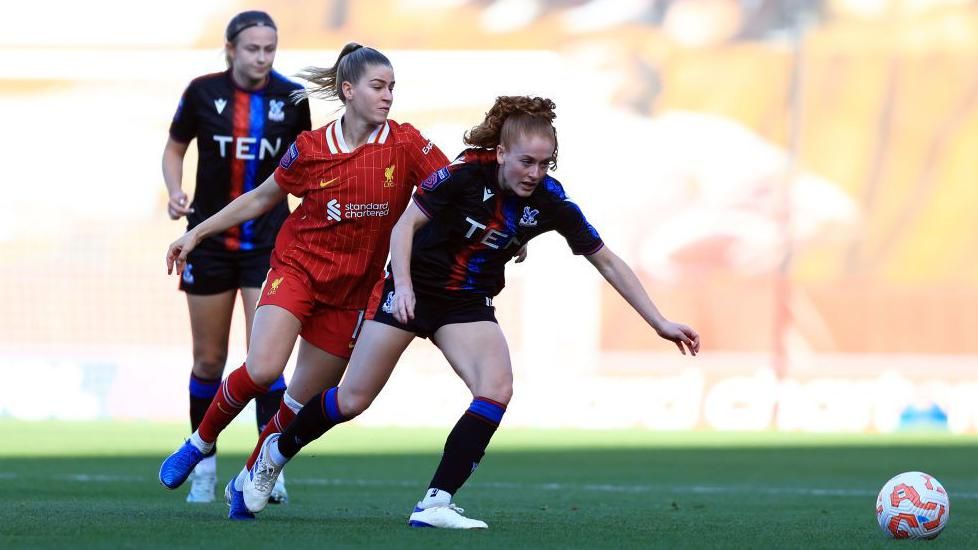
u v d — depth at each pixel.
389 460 40.06
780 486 32.53
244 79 25.50
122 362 63.59
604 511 23.84
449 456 18.19
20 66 72.81
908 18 71.44
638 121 72.25
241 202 19.92
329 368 20.05
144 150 73.19
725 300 71.06
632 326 70.12
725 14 72.25
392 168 19.66
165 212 72.56
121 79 73.31
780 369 70.56
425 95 71.06
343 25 73.19
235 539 16.47
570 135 72.38
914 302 70.25
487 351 18.23
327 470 36.12
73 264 72.00
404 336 18.34
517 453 44.53
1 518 19.33
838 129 71.44
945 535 19.22
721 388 62.78
